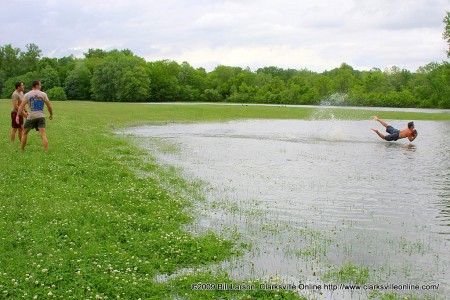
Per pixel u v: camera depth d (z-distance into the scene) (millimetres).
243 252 8828
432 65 107250
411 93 95500
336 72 125750
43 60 138000
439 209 12156
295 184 14953
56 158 16328
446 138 30469
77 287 6840
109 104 66812
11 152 16844
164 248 8688
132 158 18875
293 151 22766
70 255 7961
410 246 9352
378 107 87188
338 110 63625
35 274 7094
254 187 14422
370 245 9391
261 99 106750
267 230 10227
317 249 9094
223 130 33812
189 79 131500
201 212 11531
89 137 24375
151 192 12820
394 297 7059
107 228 9531
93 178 14180
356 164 19078
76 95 121000
